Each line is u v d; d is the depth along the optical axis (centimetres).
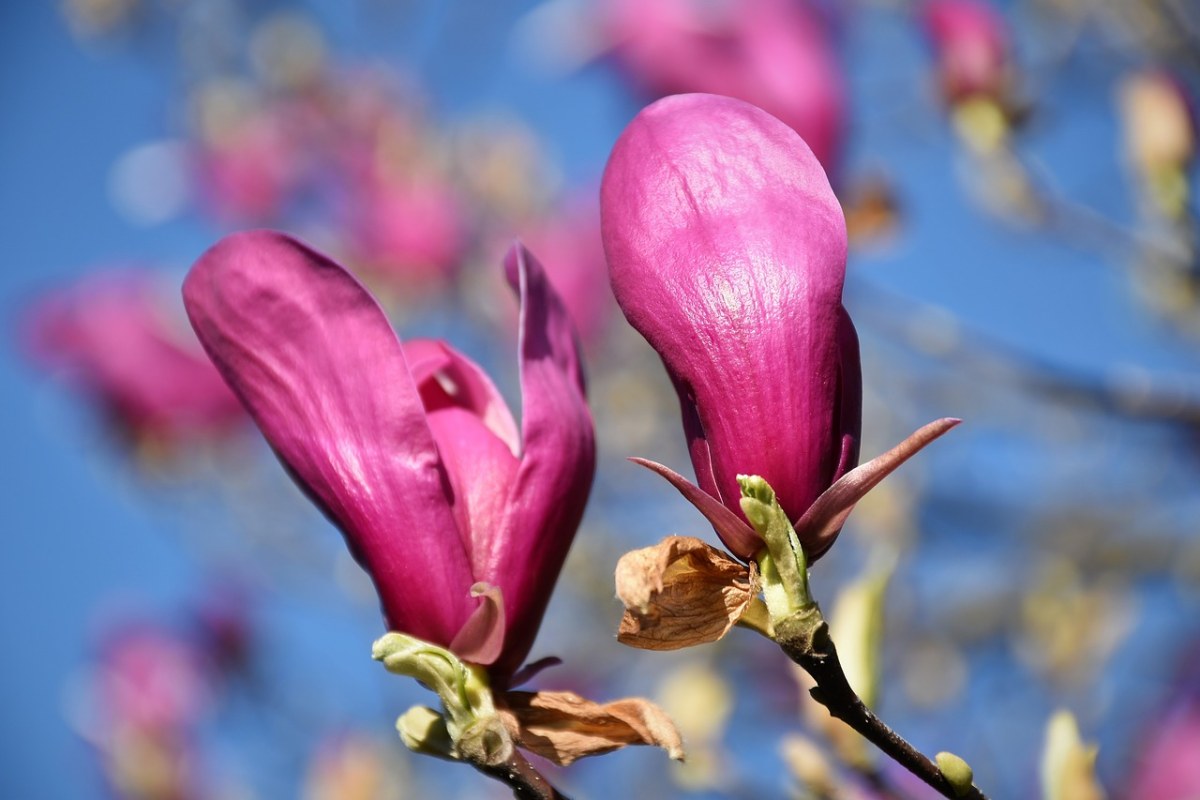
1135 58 112
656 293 59
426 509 61
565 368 62
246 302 61
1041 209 98
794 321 59
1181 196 90
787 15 91
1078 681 114
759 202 59
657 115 60
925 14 101
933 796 71
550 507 61
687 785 82
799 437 58
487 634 60
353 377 61
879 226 90
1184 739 99
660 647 59
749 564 59
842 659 67
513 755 60
